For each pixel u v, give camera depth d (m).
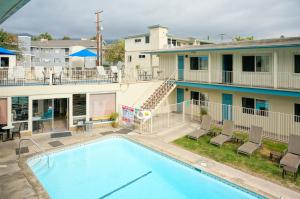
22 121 17.67
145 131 18.98
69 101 19.19
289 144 13.01
